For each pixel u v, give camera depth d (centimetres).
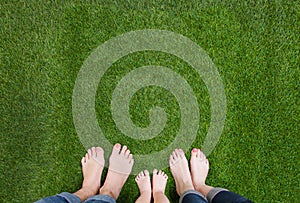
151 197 103
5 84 101
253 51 102
